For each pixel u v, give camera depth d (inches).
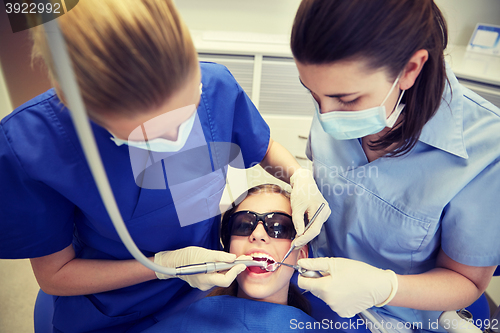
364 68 26.5
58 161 32.8
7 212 33.1
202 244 46.2
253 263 40.8
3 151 31.5
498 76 74.5
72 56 19.7
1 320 69.7
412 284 36.7
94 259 41.0
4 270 78.7
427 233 37.4
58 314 44.4
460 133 34.9
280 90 87.0
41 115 32.1
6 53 84.0
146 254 43.5
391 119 32.8
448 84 34.2
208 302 44.5
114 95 21.4
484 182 33.7
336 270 39.1
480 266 35.7
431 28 27.2
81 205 35.0
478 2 87.7
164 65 21.5
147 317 47.4
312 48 26.0
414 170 37.5
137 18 19.9
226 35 89.8
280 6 93.1
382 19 24.7
